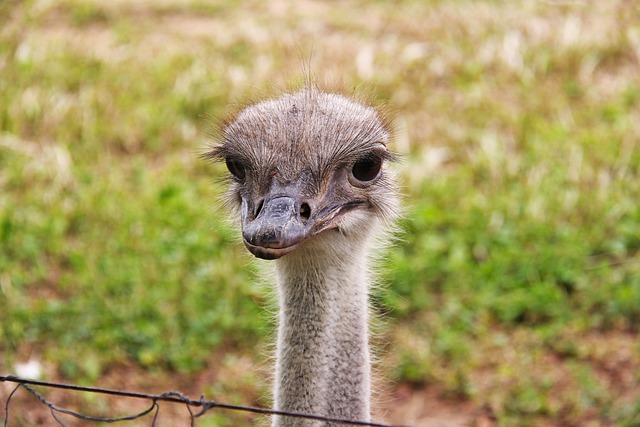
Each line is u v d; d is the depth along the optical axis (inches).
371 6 730.8
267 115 237.8
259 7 731.4
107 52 661.3
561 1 716.7
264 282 286.5
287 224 217.5
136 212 495.8
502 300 440.1
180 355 413.4
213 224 470.3
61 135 570.9
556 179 517.7
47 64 639.1
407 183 494.0
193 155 545.0
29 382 219.6
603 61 641.0
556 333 425.1
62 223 490.3
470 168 534.0
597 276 451.8
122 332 420.8
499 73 630.5
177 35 689.0
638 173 526.6
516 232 479.2
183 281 449.4
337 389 245.3
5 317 425.7
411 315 437.1
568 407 390.0
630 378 402.3
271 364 316.8
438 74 629.6
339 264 243.9
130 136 572.7
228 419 386.3
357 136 238.2
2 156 554.9
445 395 402.0
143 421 382.9
